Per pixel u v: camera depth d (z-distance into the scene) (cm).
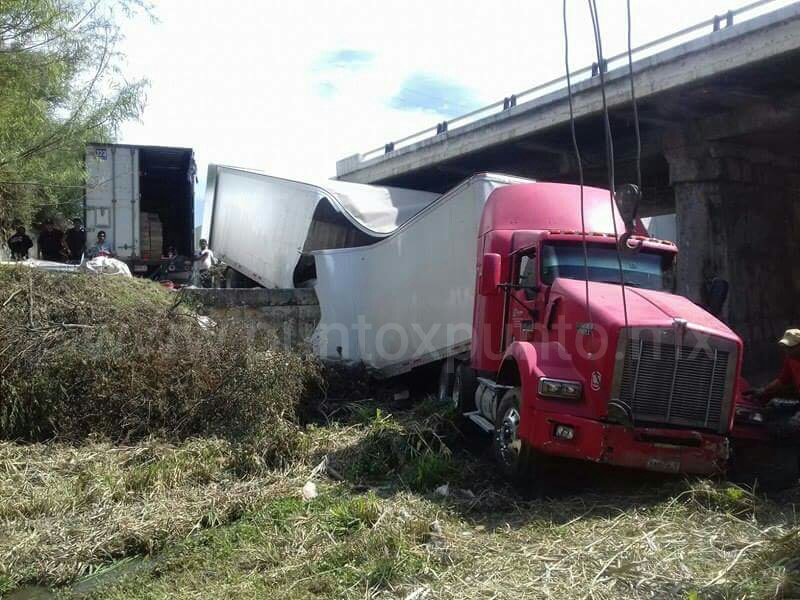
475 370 927
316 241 1522
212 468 746
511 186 922
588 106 1599
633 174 1947
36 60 947
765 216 1645
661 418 644
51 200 1085
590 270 790
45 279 961
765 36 1240
